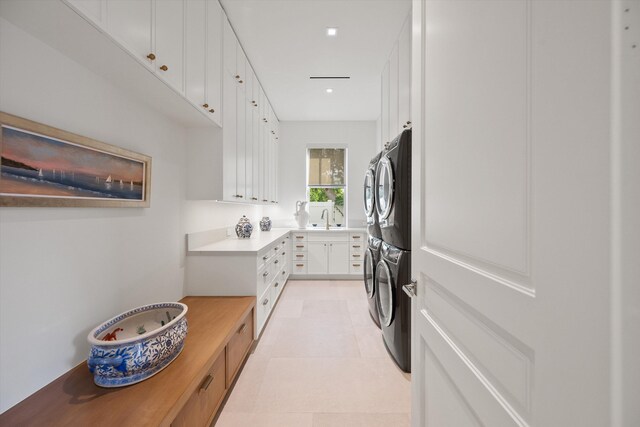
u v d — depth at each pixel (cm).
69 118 116
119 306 145
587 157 36
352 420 145
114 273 141
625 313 32
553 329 41
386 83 281
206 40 179
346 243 420
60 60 111
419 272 99
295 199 461
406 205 183
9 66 94
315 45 250
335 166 467
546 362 43
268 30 228
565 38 39
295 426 141
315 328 251
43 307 106
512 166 50
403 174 184
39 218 104
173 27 142
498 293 55
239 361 176
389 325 202
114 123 141
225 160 215
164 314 140
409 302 183
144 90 146
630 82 31
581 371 37
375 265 243
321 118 445
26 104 99
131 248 154
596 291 35
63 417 90
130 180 149
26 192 98
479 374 62
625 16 31
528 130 46
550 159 42
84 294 123
